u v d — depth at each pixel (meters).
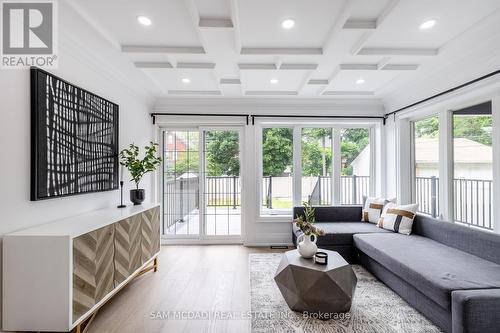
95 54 2.56
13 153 1.80
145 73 3.12
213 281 2.85
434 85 3.14
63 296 1.73
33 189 1.91
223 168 4.36
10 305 1.74
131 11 1.94
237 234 4.34
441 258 2.36
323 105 4.25
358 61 2.83
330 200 4.45
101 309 2.30
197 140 4.35
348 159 4.47
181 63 2.85
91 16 2.00
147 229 2.90
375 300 2.39
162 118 4.21
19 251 1.73
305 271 2.13
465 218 2.91
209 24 2.06
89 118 2.55
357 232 3.33
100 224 2.05
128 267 2.48
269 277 2.92
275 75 3.21
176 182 4.37
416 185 3.86
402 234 3.21
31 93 1.92
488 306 1.62
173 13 1.98
